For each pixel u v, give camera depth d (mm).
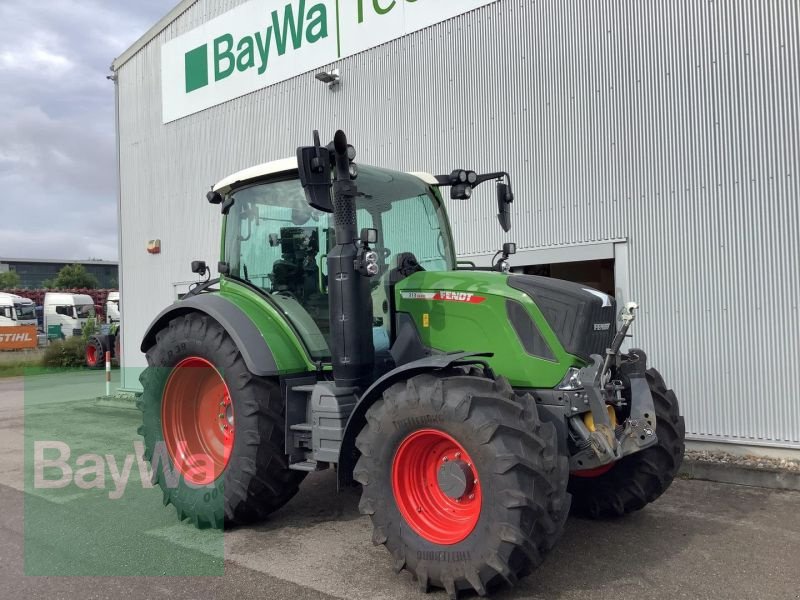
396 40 8250
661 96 6262
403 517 3369
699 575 3488
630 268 6480
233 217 4973
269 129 9781
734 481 5410
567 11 6820
